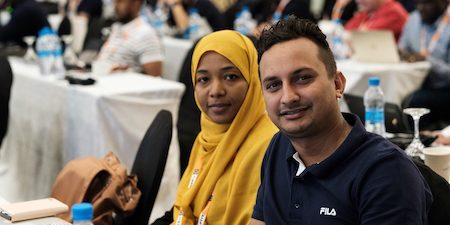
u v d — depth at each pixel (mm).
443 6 4812
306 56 1464
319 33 1494
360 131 1489
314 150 1518
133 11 4688
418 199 1391
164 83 3857
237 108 2068
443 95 4477
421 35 4945
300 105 1457
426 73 4621
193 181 2135
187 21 7234
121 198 2330
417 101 4410
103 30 6082
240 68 2068
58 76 4016
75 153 3705
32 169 4074
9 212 1902
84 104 3594
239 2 7914
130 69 4645
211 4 6852
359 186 1427
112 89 3645
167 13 7402
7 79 3488
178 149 3631
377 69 4406
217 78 2082
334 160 1466
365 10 5406
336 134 1505
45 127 3939
